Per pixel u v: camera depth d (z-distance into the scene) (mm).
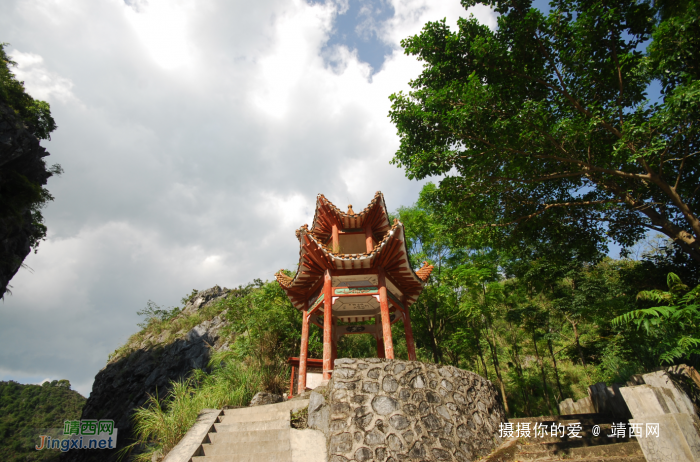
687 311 8172
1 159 31969
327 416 8203
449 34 13453
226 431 8430
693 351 8219
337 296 12211
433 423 8047
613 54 10953
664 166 11336
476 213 13125
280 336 18188
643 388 6387
